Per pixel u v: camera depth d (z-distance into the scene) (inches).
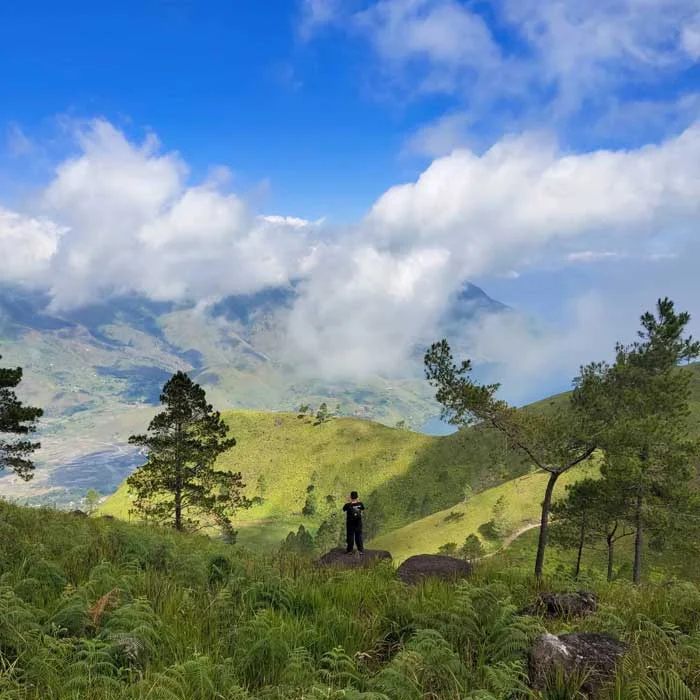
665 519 1139.3
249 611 263.0
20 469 1146.7
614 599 319.3
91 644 193.8
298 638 222.5
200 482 1371.8
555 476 828.6
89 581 275.4
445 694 174.7
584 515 1311.5
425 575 410.6
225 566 361.1
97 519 787.4
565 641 207.9
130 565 335.0
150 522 1216.8
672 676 171.5
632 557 2305.6
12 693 162.6
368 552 562.6
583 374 840.9
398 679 175.2
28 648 192.2
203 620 243.3
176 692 169.6
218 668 187.5
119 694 167.3
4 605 219.0
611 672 185.6
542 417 821.9
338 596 301.0
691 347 1143.0
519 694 180.1
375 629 245.4
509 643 208.2
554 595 297.3
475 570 437.1
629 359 1125.7
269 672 195.5
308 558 499.5
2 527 434.9
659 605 287.7
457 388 792.9
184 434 1354.6
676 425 1149.1
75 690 167.8
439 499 7682.1
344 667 199.9
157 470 1325.0
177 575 329.1
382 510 7751.0
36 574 293.9
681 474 1122.0
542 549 810.2
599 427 799.7
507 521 4205.2
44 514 653.3
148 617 228.2
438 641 211.5
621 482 1153.4
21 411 1120.8
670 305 1153.4
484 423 817.5
